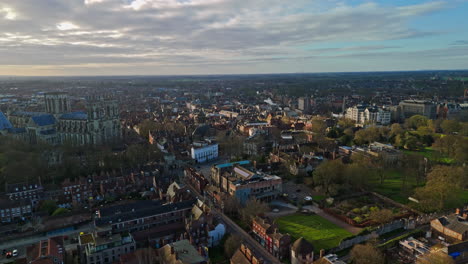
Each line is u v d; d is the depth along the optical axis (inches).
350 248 7042.3
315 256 6555.1
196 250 6279.5
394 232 7677.2
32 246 6934.1
